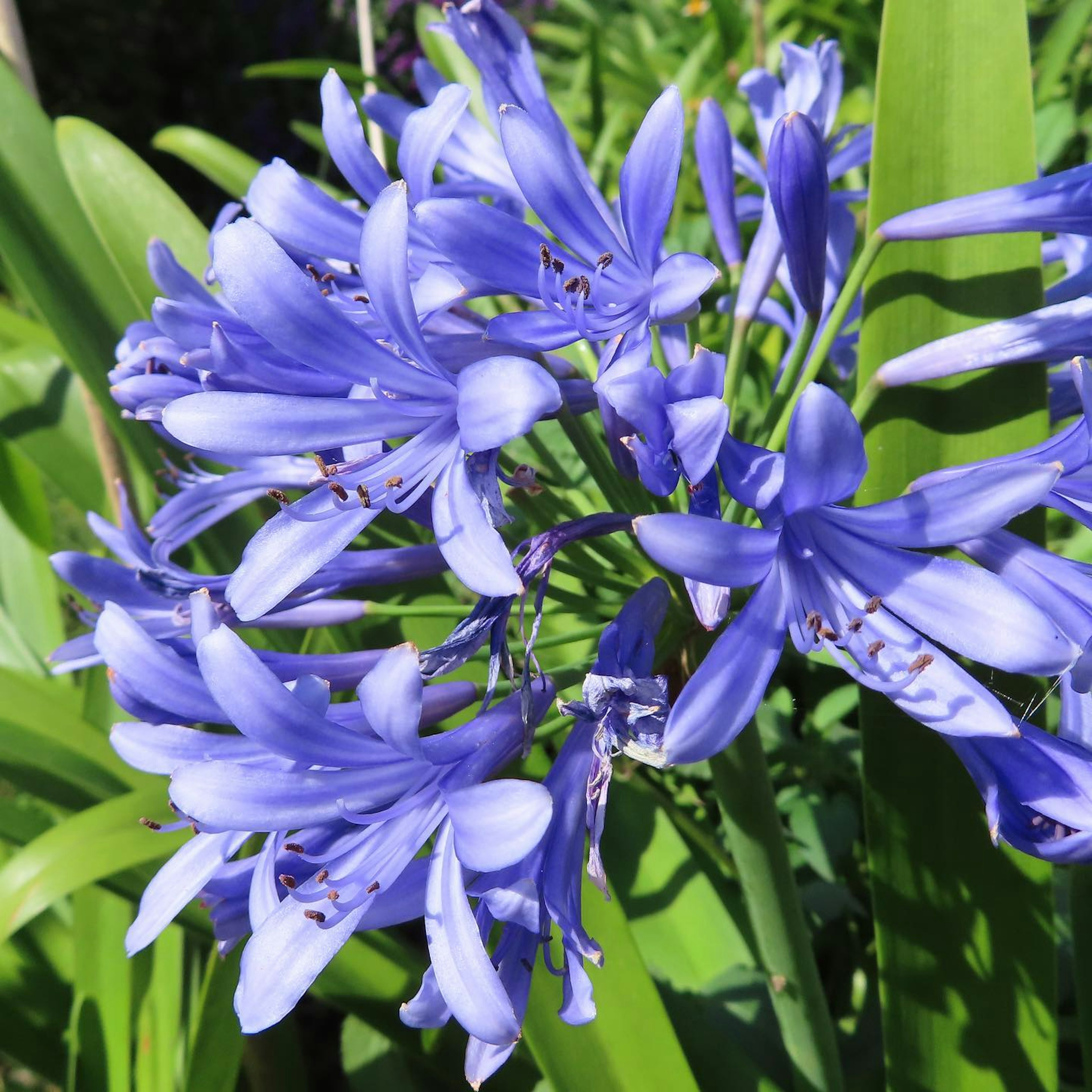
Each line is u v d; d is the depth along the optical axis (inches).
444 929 7.2
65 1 42.4
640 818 12.1
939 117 9.7
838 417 6.8
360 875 7.6
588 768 7.8
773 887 9.4
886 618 7.9
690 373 7.1
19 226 12.2
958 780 9.7
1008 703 9.6
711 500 7.6
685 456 7.0
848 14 18.2
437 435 8.1
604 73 18.8
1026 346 8.7
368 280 7.2
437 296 8.0
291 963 7.4
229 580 9.1
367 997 11.0
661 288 7.5
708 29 19.9
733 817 9.2
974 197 8.8
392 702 6.9
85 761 11.2
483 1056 7.6
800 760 12.3
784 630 7.3
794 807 12.1
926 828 9.8
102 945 11.6
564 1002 7.5
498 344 8.0
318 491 7.8
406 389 7.8
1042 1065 9.7
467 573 7.2
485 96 9.4
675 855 12.0
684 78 17.9
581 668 8.9
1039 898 9.6
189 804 7.0
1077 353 8.6
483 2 9.1
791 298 12.3
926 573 7.6
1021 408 9.5
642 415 7.0
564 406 8.4
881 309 9.8
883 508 7.5
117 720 12.6
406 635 12.1
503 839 6.7
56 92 42.8
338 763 7.3
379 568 9.0
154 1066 11.0
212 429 7.4
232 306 7.5
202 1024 10.1
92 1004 11.3
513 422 6.6
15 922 9.2
